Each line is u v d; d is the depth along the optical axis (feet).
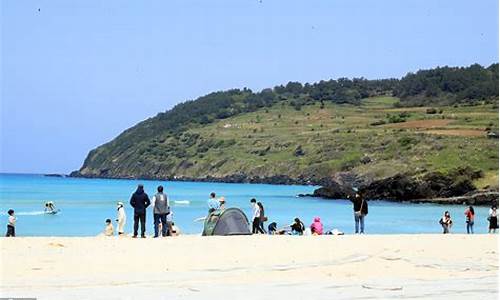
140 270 67.97
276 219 232.53
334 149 615.98
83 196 373.40
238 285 60.29
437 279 66.13
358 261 76.59
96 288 57.26
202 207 285.23
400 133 595.47
